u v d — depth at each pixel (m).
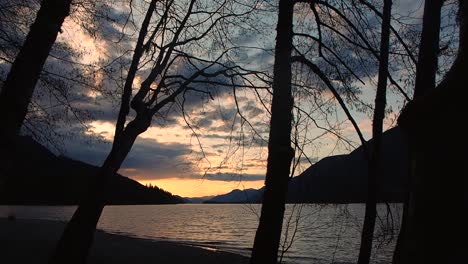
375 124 7.73
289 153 7.36
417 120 2.11
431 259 1.92
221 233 53.78
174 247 28.81
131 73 10.20
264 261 7.16
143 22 10.21
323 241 34.66
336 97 7.80
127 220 86.62
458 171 1.92
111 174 10.16
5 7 8.73
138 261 21.67
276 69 7.68
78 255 9.64
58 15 5.34
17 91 5.01
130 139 10.44
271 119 7.56
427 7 6.62
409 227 2.09
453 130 1.96
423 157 2.05
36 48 5.18
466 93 1.93
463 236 1.86
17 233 28.69
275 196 7.27
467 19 2.14
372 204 7.50
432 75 6.54
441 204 1.94
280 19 7.82
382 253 21.94
